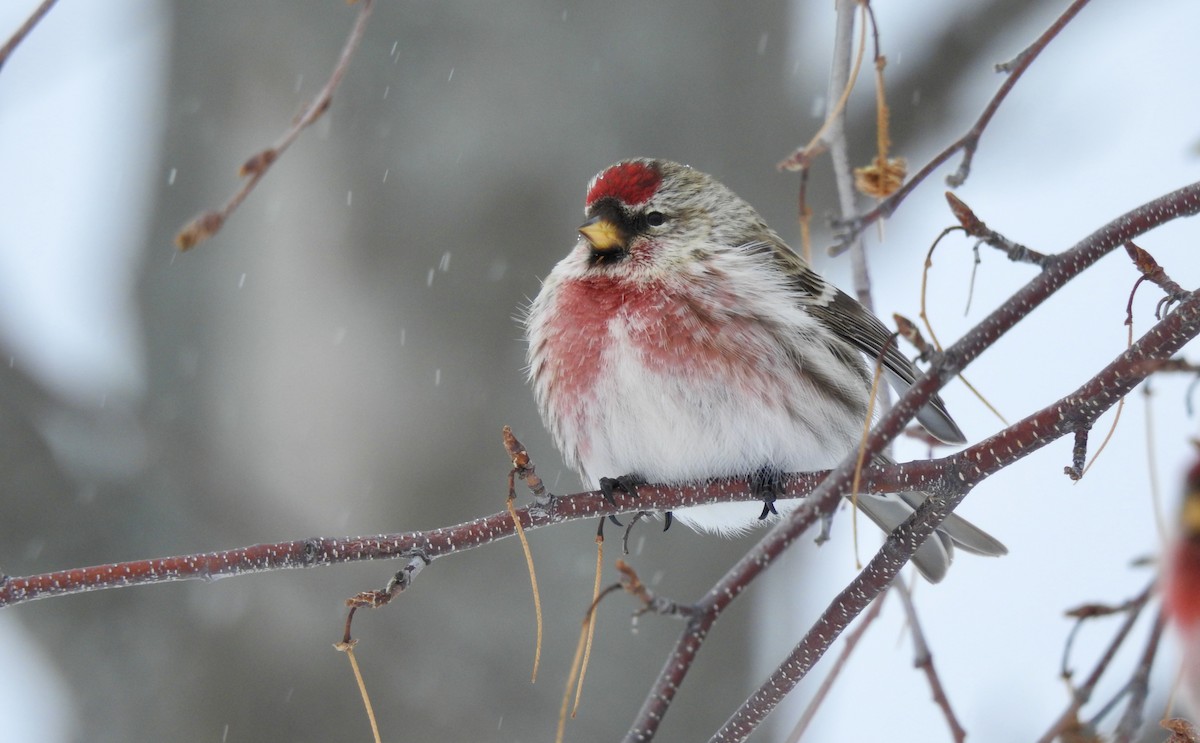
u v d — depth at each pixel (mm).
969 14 11828
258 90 11219
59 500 11164
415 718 10969
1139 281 6008
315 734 11039
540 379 8695
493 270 10898
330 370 10969
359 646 11078
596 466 8438
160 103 11781
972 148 5746
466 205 10898
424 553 6500
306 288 11039
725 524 9031
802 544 11984
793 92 12109
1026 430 6207
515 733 10938
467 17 11031
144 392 11555
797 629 12125
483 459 10859
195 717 11188
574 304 8445
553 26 11094
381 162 10961
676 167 8844
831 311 8820
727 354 8148
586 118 11023
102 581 6164
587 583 11102
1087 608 6207
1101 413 6070
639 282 8344
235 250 11266
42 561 11133
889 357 8836
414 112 10992
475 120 10953
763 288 8352
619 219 8484
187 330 11438
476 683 10969
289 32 11125
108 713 11328
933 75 11984
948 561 8875
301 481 11031
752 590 11609
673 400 8125
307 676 11117
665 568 11258
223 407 11266
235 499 11125
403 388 10891
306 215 11031
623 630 11109
